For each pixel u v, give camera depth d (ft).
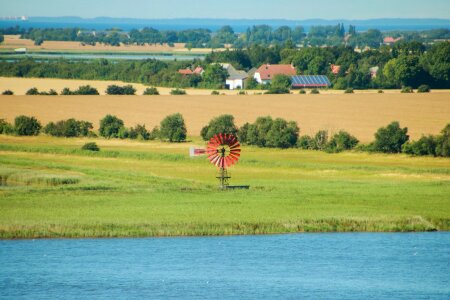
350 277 590.55
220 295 547.49
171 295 549.95
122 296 545.44
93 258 622.13
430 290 564.30
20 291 553.23
